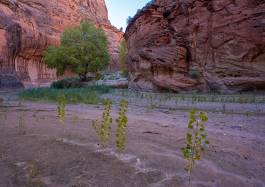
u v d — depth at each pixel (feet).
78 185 10.18
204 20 73.15
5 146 14.90
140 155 13.83
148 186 10.23
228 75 67.62
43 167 11.84
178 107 42.70
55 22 209.46
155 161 13.01
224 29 68.18
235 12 65.82
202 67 73.77
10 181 10.46
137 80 99.71
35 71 165.07
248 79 63.21
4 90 106.93
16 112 33.50
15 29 135.64
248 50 63.77
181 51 78.48
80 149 14.49
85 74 125.39
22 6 162.61
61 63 119.03
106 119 16.16
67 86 115.03
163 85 82.23
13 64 134.31
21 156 13.25
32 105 44.45
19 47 141.90
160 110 39.63
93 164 12.26
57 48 119.75
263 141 19.86
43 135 17.80
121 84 123.24
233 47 66.54
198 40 74.74
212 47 71.51
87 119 27.14
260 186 11.05
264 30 60.75
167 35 84.07
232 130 24.09
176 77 79.41
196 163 13.23
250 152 16.44
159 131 21.56
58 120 25.98
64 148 14.65
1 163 12.29
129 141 17.03
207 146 16.96
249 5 63.31
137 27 99.04
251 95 58.23
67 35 119.75
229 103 46.91
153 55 85.97
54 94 60.44
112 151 14.32
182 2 78.18
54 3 216.74
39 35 166.71
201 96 60.29
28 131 19.21
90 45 117.80
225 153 15.71
